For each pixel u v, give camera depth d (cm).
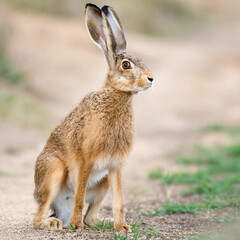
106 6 1334
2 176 1980
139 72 1216
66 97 3894
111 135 1178
